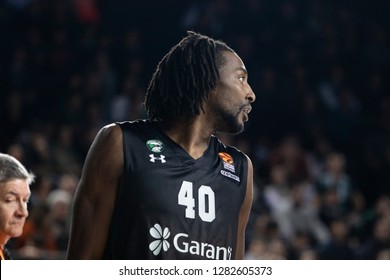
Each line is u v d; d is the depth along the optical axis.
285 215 25.61
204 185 7.32
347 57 37.25
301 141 32.97
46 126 28.42
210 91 7.50
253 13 36.50
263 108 33.25
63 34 33.62
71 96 30.34
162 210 7.07
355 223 26.33
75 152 28.16
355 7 40.22
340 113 34.31
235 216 7.48
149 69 35.38
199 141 7.54
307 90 34.78
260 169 29.91
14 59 31.58
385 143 33.19
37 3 34.50
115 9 37.22
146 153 7.27
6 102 30.61
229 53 7.68
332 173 28.62
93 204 7.23
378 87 36.91
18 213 7.77
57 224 19.08
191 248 7.09
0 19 33.78
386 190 32.06
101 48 34.06
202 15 36.25
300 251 22.89
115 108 30.78
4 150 28.69
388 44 39.25
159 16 37.50
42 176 23.41
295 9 37.94
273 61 35.94
